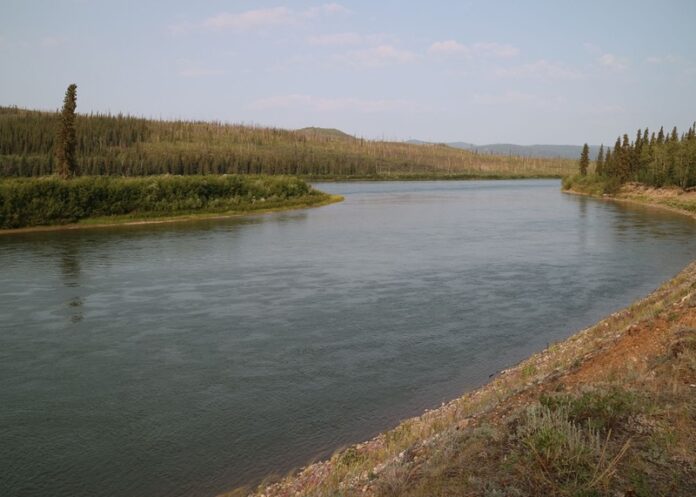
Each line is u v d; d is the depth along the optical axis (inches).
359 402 669.3
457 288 1283.2
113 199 2687.0
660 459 316.8
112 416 639.1
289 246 1927.9
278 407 658.2
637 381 443.2
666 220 2741.1
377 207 3678.6
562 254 1738.4
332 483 429.1
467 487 307.9
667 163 4158.5
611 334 712.4
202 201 3097.9
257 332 959.6
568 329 961.5
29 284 1320.1
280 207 3454.7
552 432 332.2
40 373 775.7
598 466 306.8
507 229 2410.2
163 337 933.8
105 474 514.6
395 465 396.5
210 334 948.6
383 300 1175.6
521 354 835.4
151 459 540.7
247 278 1398.9
